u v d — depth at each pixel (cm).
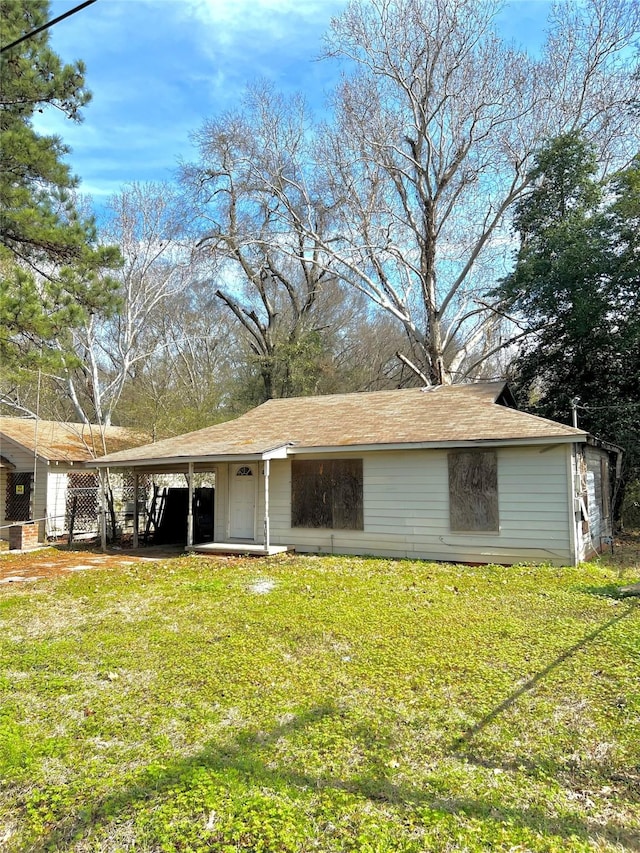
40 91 1388
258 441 1428
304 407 1702
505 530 1151
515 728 410
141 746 395
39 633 686
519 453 1147
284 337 3041
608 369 1750
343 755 377
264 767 362
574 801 326
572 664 530
